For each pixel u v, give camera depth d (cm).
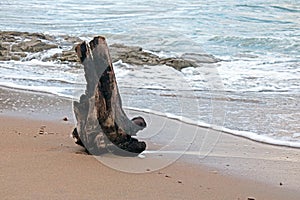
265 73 1571
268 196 604
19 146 752
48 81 1496
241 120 1027
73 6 3572
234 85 1394
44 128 926
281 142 888
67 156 692
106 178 604
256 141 895
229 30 2494
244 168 720
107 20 2858
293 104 1197
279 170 719
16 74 1614
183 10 3212
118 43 1385
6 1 3828
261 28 2589
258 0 3494
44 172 609
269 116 1072
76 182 579
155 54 1327
